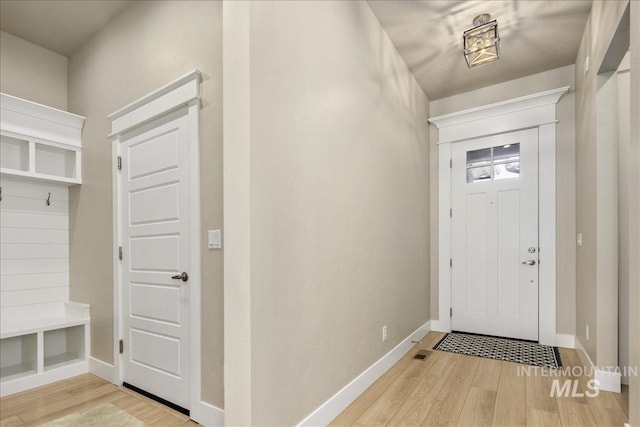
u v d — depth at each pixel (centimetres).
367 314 256
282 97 180
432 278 411
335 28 227
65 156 319
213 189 203
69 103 327
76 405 229
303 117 195
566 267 341
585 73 287
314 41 206
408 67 349
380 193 285
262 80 167
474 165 396
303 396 186
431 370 280
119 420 208
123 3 263
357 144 250
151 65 246
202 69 211
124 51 269
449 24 286
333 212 219
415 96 372
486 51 273
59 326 275
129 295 257
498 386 248
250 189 158
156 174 240
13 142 289
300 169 191
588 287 276
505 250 374
